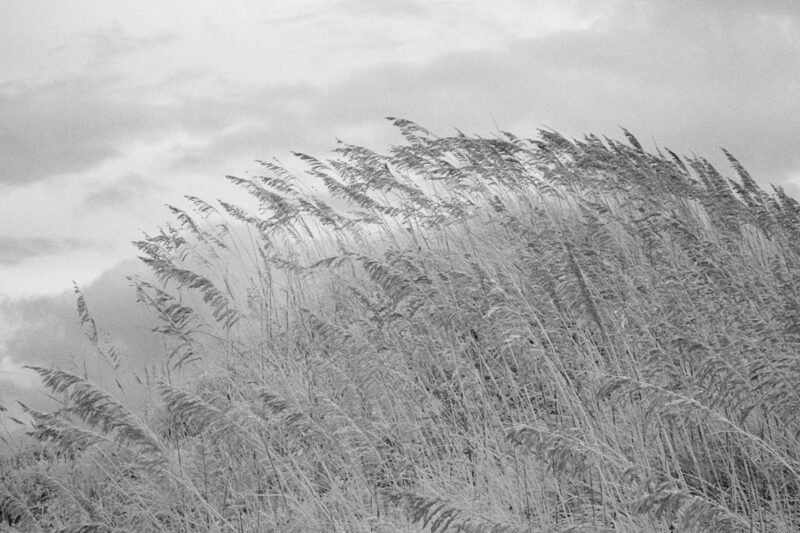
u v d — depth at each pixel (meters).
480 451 6.45
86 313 7.61
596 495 5.83
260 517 6.48
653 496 4.36
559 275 6.81
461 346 7.10
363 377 6.87
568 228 8.50
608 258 7.55
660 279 6.84
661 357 5.79
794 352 5.92
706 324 6.39
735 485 5.44
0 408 6.63
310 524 6.11
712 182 9.64
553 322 6.92
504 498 6.04
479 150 9.70
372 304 7.87
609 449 5.75
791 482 5.71
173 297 7.77
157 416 7.55
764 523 5.22
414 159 9.77
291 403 6.33
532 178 9.87
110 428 5.72
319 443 6.55
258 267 9.10
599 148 9.81
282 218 9.74
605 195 9.70
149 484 7.16
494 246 8.86
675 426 5.74
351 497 6.29
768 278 7.73
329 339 7.03
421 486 6.12
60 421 5.97
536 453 4.98
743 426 5.60
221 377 7.89
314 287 9.52
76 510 6.72
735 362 5.73
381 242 9.55
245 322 8.64
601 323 6.46
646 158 10.08
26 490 7.31
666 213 8.12
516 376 7.41
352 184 9.64
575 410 6.37
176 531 6.57
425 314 7.01
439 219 9.05
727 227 8.70
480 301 6.77
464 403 7.03
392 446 6.65
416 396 7.39
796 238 8.40
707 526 4.21
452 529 5.53
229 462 6.92
